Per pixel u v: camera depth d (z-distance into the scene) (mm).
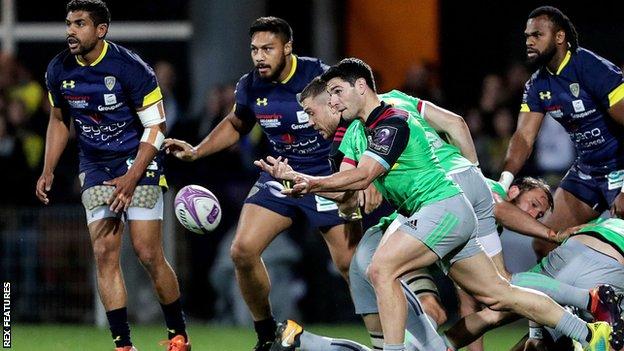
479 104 54281
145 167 30109
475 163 29172
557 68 32031
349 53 61094
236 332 44219
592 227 29547
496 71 61125
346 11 61062
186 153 31578
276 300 47125
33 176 48812
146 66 30500
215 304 48844
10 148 48688
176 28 65312
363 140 27141
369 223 34594
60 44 66562
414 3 59906
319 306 47875
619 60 61344
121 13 65625
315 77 30828
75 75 30203
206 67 58031
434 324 29125
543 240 30312
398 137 25812
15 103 49156
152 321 47781
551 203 30969
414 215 26328
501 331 44594
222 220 48062
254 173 48094
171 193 48312
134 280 47594
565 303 28438
